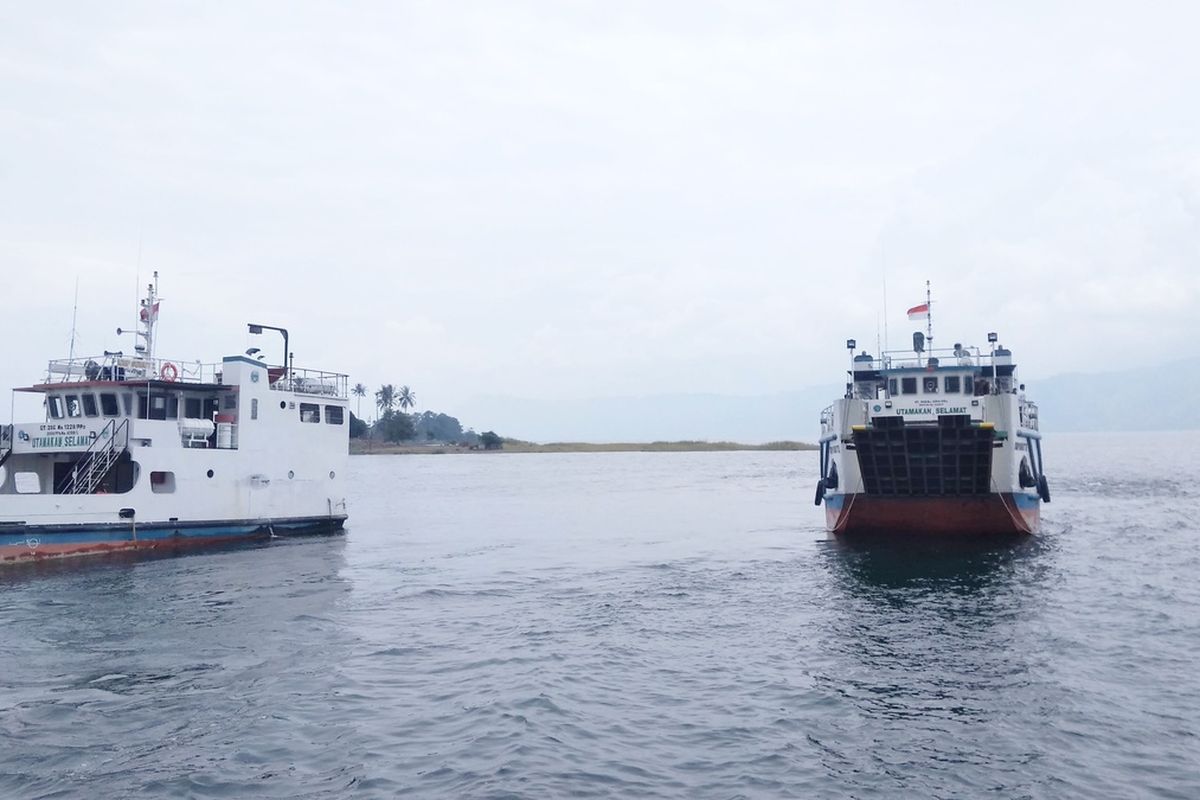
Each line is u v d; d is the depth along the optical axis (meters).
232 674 20.42
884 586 31.22
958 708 18.19
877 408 38.62
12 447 39.03
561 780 14.67
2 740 16.33
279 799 13.96
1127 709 17.88
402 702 18.53
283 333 46.44
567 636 24.16
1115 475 101.19
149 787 14.38
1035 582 31.23
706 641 23.62
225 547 40.47
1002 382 44.03
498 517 61.09
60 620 25.69
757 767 15.30
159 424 38.66
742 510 65.94
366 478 127.38
